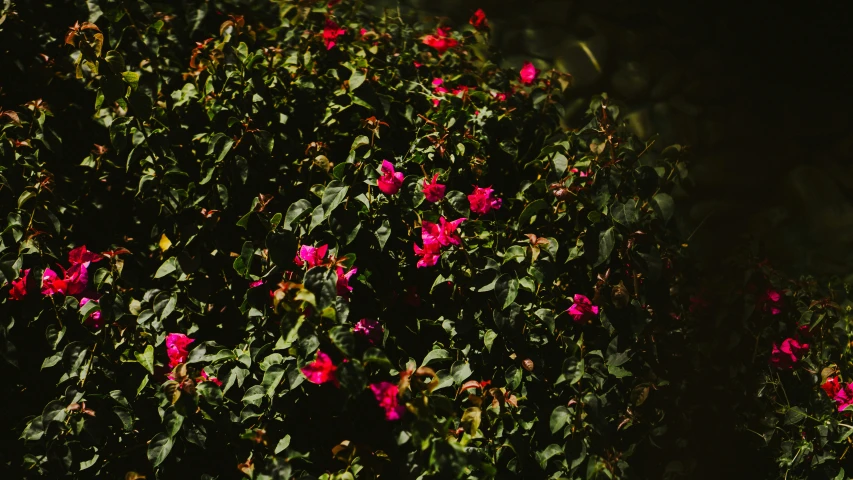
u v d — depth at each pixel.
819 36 4.20
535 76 2.62
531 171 2.32
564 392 1.84
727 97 4.02
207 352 1.80
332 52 2.42
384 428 1.77
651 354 1.97
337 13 2.98
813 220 3.60
